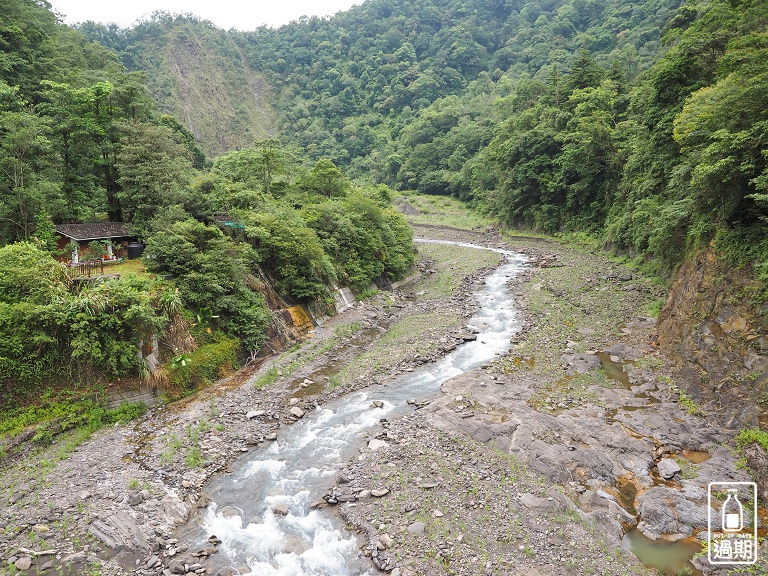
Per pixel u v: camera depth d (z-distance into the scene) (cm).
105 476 1791
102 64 7094
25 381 2028
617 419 2164
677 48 3984
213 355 2672
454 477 1761
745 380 2045
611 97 7019
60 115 3438
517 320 3622
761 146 2156
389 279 4859
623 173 5822
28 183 2925
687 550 1469
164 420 2222
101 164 3553
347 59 19488
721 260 2433
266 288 3338
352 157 15325
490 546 1447
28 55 4247
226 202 3759
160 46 18725
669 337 2802
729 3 3547
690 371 2420
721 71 2769
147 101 3781
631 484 1772
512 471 1795
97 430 2106
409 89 16638
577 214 7025
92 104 3531
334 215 4362
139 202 3250
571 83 7900
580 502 1664
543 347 3020
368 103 17538
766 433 1823
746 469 1761
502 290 4531
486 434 2025
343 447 2033
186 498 1714
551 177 7356
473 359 2922
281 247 3519
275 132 17462
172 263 2753
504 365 2778
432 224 8831
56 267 2322
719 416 2086
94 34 17338
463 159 11462
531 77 14738
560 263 5481
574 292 4175
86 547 1453
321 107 17412
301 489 1769
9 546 1439
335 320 3722
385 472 1808
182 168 3653
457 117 13300
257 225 3553
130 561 1419
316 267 3762
